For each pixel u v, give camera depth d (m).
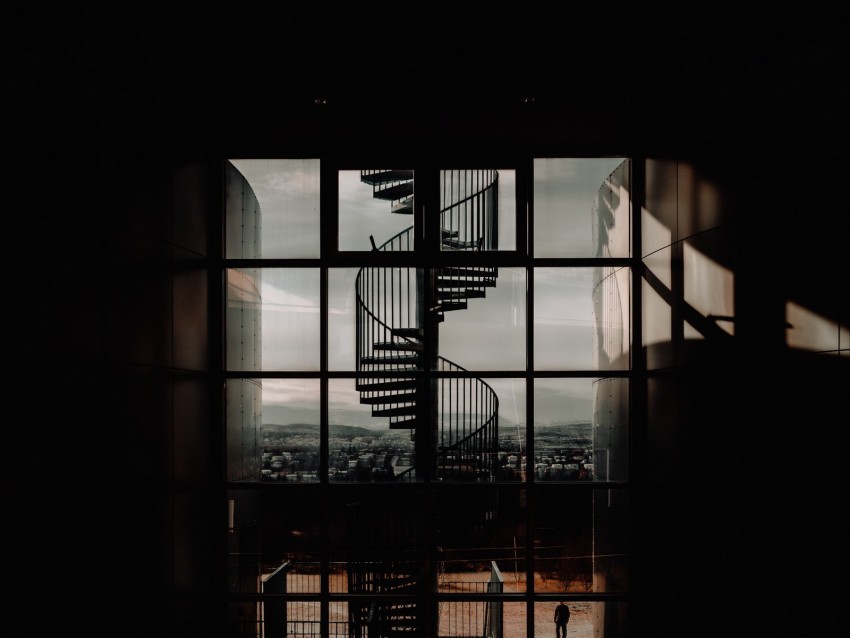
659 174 6.83
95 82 4.90
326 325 7.24
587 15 4.75
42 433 4.55
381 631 6.96
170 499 6.27
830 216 4.35
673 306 6.45
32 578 4.43
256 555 7.13
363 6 4.67
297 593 7.05
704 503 5.80
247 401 7.25
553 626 6.94
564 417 7.14
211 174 7.32
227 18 4.68
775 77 4.60
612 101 6.19
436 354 7.20
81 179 5.04
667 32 4.86
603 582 7.01
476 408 7.15
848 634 4.08
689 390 6.11
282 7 4.62
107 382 5.29
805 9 3.90
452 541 7.03
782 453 4.77
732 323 5.41
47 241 4.66
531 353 7.16
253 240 7.35
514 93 6.07
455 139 7.26
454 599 6.95
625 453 7.16
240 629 7.07
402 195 7.36
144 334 5.87
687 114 6.09
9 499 4.24
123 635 5.43
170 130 6.42
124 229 5.59
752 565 5.09
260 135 7.09
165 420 6.21
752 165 5.18
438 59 5.45
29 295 4.48
